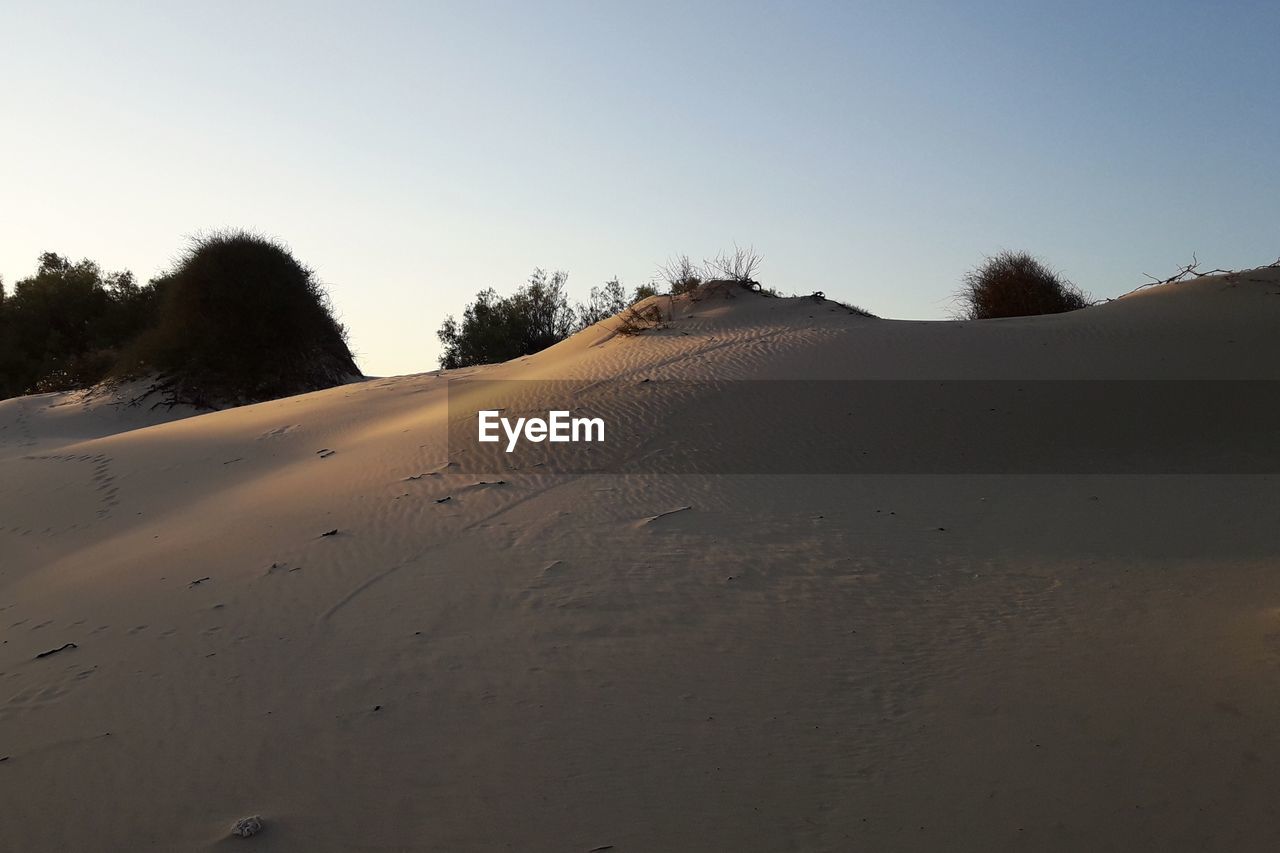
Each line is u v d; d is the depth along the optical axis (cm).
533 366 2369
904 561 987
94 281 4909
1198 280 2242
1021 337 1905
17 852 550
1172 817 525
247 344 3294
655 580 936
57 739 687
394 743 650
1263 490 1253
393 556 1051
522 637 814
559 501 1227
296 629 864
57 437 2889
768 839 530
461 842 539
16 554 1376
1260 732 596
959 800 555
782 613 850
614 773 602
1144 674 693
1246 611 796
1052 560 988
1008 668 722
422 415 1839
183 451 1870
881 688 701
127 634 892
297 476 1533
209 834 557
